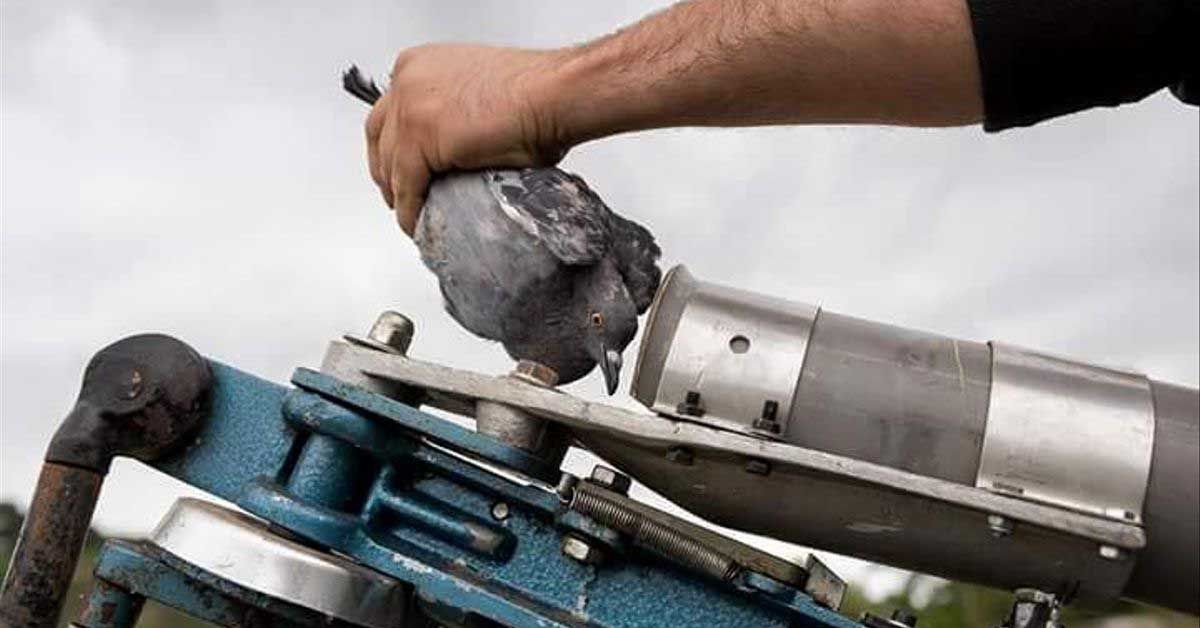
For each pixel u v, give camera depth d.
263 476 0.87
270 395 0.89
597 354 0.91
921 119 0.87
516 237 0.90
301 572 0.83
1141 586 0.88
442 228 0.93
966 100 0.85
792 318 0.89
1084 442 0.85
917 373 0.87
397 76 0.96
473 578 0.85
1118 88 0.83
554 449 0.88
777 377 0.87
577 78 0.89
